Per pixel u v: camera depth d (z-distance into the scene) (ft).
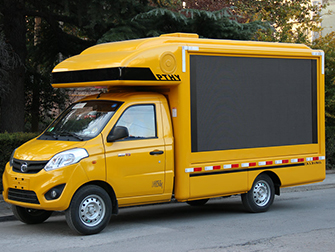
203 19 43.68
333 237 24.21
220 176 28.96
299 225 27.30
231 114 29.48
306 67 33.01
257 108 30.60
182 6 75.51
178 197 27.58
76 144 24.64
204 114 28.32
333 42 51.67
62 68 27.71
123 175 25.43
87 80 26.37
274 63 31.48
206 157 28.35
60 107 62.75
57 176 23.54
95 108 27.14
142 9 42.57
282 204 35.29
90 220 24.72
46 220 29.99
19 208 27.50
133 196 26.03
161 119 27.27
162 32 43.24
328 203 35.53
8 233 25.94
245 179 30.14
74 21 47.83
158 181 26.73
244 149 30.01
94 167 24.40
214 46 28.68
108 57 26.30
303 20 71.20
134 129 26.30
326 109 51.37
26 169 24.52
